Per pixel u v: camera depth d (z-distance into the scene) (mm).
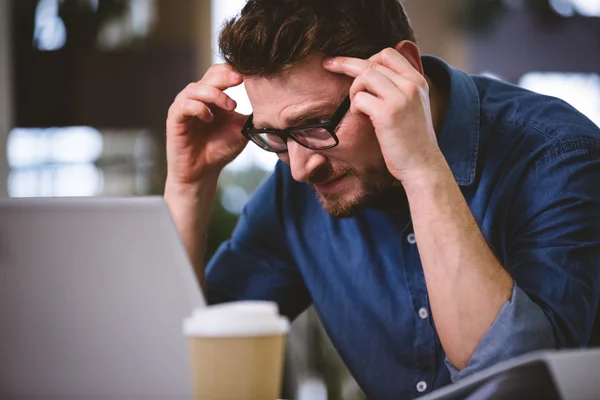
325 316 1629
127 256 931
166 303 924
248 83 1277
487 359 1107
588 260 1248
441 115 1506
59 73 4750
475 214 1447
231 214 3701
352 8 1268
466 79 1517
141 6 4824
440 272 1147
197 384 820
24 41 4703
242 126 1573
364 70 1205
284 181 1716
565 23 4895
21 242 944
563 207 1303
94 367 932
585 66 4902
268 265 1724
